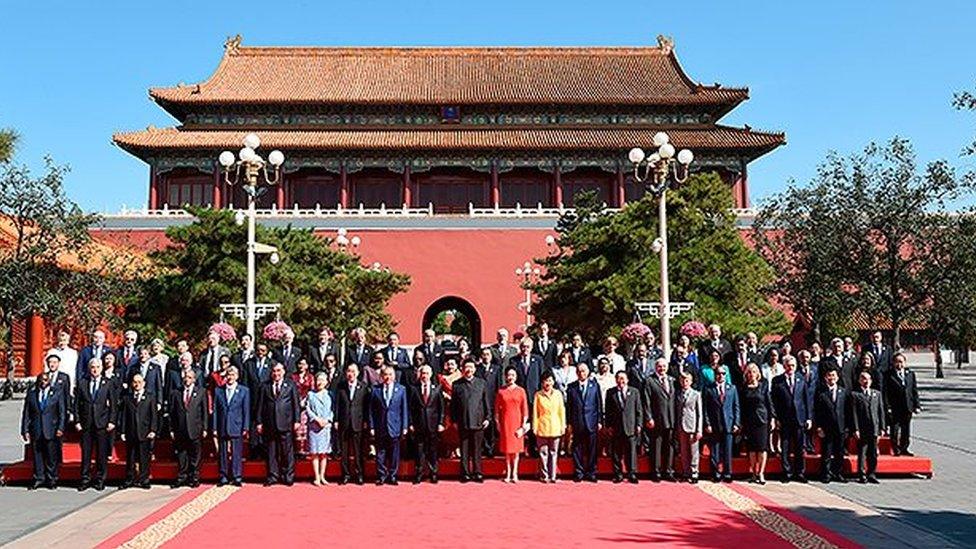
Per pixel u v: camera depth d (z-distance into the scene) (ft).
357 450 60.85
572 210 195.00
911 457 62.39
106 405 59.52
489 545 41.70
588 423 61.21
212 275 116.88
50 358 60.85
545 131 224.53
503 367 65.98
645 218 123.34
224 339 82.33
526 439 65.72
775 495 55.31
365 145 212.84
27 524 47.85
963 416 103.81
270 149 211.00
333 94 225.56
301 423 61.62
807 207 131.95
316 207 210.38
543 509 50.83
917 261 119.65
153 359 65.05
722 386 60.85
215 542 42.65
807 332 154.51
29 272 130.62
